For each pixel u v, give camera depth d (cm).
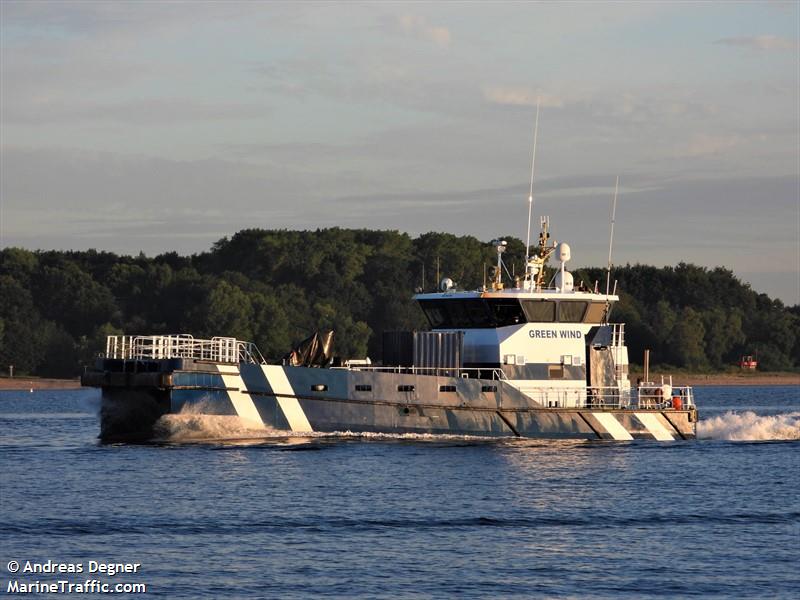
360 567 11700
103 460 17900
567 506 14812
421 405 19438
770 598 10894
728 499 15462
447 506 14600
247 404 18825
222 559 11931
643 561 12119
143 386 18500
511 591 11006
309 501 14725
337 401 19188
